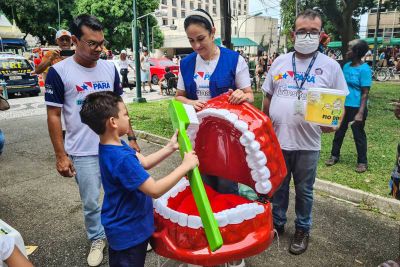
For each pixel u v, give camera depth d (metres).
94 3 31.88
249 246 1.80
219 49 2.65
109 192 1.94
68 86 2.68
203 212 1.64
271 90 3.00
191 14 2.46
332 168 4.86
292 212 3.74
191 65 2.70
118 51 35.50
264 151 1.84
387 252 3.00
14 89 12.34
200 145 2.26
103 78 2.83
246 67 2.66
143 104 10.88
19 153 5.97
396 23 42.53
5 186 4.56
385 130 7.04
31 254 3.03
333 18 11.02
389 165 4.92
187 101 2.65
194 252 1.78
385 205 3.74
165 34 57.88
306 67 2.72
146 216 1.95
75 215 3.75
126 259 1.96
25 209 3.89
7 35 26.67
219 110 1.95
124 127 1.94
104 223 1.98
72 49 5.45
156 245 1.96
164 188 1.73
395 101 2.78
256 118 1.88
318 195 4.16
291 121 2.76
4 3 29.97
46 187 4.52
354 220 3.55
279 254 2.99
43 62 5.38
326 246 3.10
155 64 17.55
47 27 32.78
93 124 1.88
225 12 9.12
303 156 2.82
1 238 1.49
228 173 2.23
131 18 32.84
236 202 2.19
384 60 23.09
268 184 1.88
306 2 11.72
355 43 4.50
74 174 2.88
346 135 6.77
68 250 3.10
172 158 5.60
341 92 2.29
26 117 8.95
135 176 1.79
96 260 2.86
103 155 1.91
